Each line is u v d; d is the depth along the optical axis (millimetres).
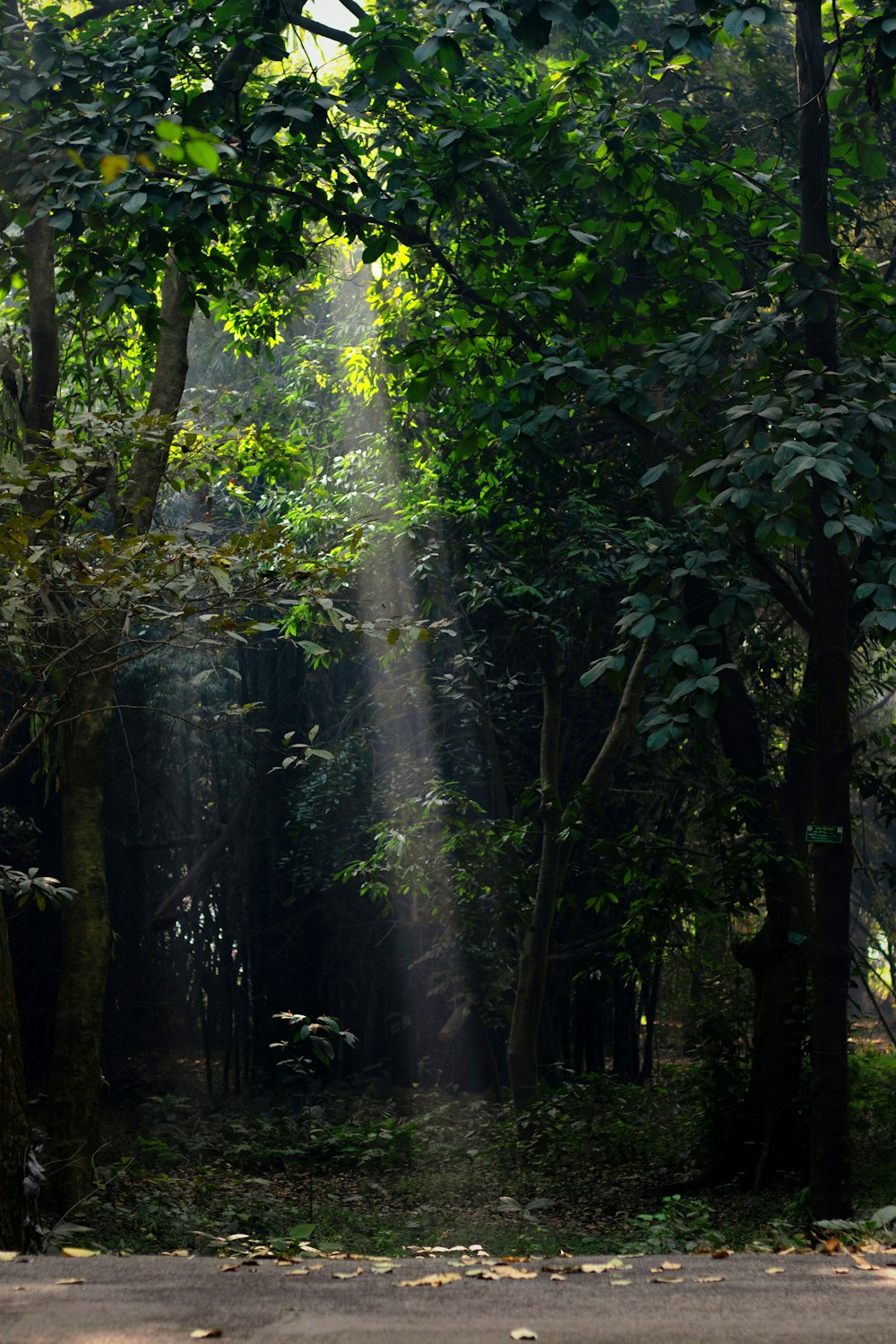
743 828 12836
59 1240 7402
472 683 15953
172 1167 13000
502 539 14586
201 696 20234
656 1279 3633
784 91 16109
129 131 9406
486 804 18109
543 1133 13078
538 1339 2723
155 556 6926
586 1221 10883
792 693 14648
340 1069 21188
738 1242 8555
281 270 14336
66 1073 9469
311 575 7191
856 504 8297
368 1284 3443
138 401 13641
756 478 7543
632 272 12281
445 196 10680
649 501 14305
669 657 8109
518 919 14641
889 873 15516
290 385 18781
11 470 7027
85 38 10914
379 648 17000
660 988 19984
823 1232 6875
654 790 16797
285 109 9531
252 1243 7957
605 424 14617
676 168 11578
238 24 10500
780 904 12109
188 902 22109
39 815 19266
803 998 11875
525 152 10562
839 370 8594
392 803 17234
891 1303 3203
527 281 10453
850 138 10297
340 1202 11680
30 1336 2678
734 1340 2730
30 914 19797
